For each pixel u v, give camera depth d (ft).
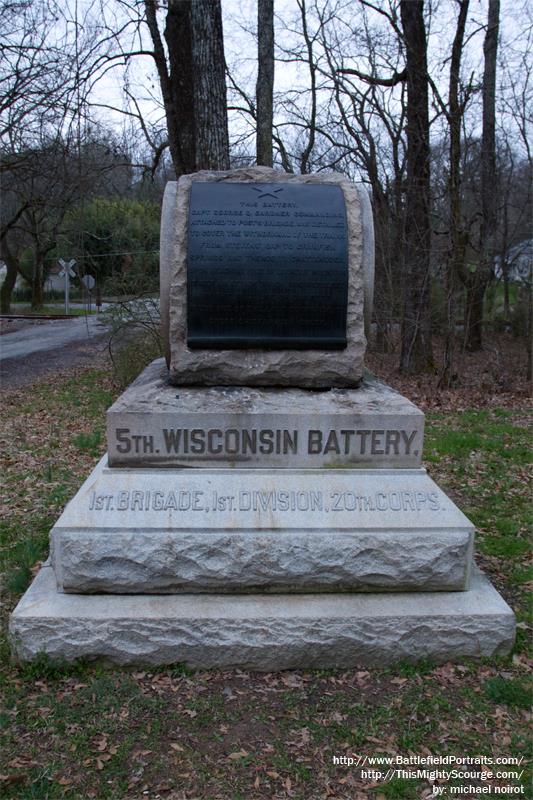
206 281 12.25
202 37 32.09
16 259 120.67
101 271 83.46
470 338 62.18
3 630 12.44
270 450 12.18
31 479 22.11
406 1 43.09
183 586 11.61
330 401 12.42
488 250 52.29
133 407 12.05
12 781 8.96
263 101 42.29
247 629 11.18
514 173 78.79
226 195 12.79
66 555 11.44
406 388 42.09
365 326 13.24
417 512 11.88
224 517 11.62
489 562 15.70
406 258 46.83
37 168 59.52
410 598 11.74
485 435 28.68
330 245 12.46
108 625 11.09
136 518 11.57
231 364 12.58
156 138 47.32
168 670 11.23
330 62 53.93
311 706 10.48
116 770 9.20
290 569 11.58
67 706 10.39
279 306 12.42
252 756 9.46
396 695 10.73
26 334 87.04
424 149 44.57
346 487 12.05
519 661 11.50
